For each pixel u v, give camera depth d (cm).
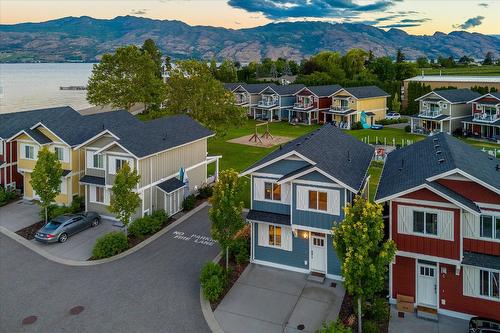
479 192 1888
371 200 3459
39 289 2217
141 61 7075
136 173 2800
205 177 3975
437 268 1953
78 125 3703
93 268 2462
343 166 2431
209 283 2106
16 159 3912
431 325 1891
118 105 7012
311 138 2702
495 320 1783
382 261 1697
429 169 2078
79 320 1939
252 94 9556
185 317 1967
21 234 2967
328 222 2239
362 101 8125
